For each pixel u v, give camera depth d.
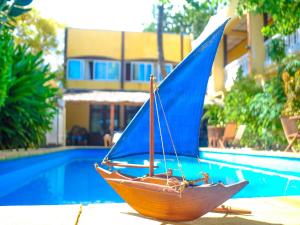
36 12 23.94
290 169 8.27
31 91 11.76
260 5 10.59
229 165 11.46
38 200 5.75
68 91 23.39
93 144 23.00
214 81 22.56
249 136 14.41
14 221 2.91
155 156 3.52
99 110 25.11
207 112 18.38
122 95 22.38
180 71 3.35
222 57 22.73
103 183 7.82
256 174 8.95
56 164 13.16
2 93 9.77
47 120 13.20
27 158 10.44
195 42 24.20
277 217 3.09
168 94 3.37
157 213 2.97
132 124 3.38
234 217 3.09
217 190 2.87
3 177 8.41
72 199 5.82
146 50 26.38
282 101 12.63
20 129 11.31
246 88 15.88
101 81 25.52
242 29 21.75
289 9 10.55
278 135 12.41
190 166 10.37
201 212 2.92
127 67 26.02
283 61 13.32
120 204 3.62
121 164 3.48
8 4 9.55
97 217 3.06
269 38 17.12
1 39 10.40
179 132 3.46
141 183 2.96
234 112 15.64
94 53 25.64
